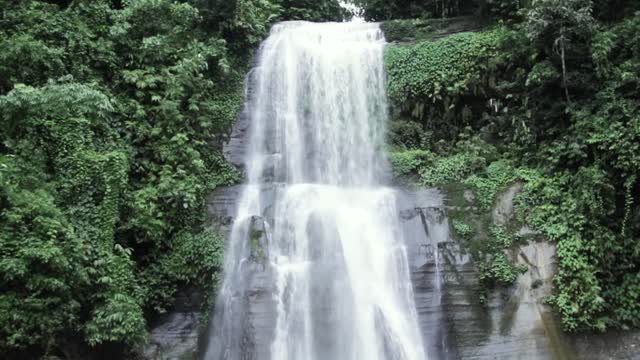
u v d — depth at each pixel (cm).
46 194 1099
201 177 1502
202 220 1427
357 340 1274
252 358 1223
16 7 1440
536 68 1498
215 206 1473
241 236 1370
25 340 1015
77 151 1220
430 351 1261
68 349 1092
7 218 1035
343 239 1388
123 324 1109
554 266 1311
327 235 1380
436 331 1277
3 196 1051
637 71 1374
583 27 1454
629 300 1266
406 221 1414
